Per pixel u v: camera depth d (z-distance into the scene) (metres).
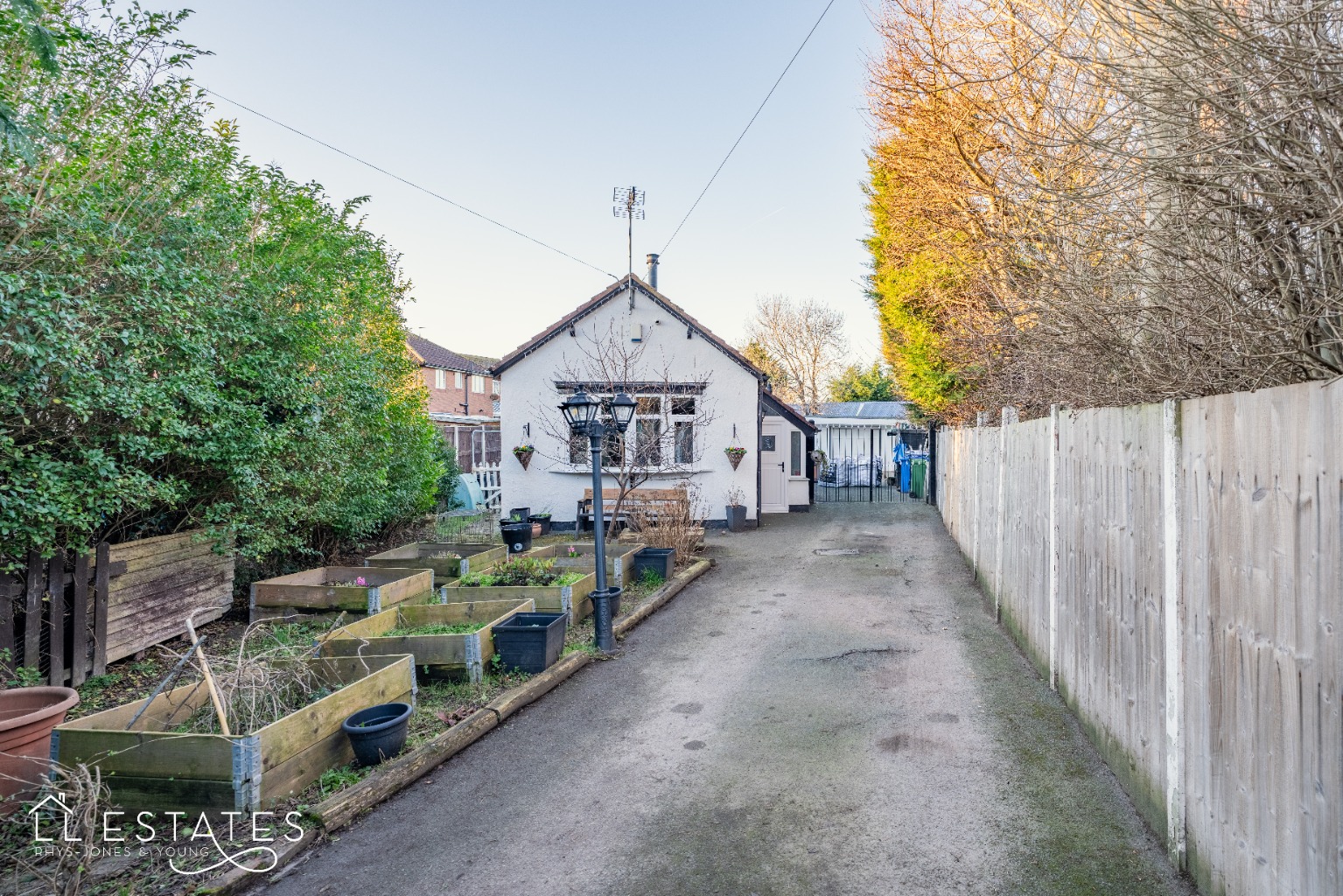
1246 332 2.71
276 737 3.57
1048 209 4.51
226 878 3.00
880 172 13.95
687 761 4.17
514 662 5.64
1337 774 1.83
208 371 5.94
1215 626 2.60
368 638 5.36
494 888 2.99
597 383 14.49
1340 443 1.79
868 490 24.59
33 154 3.80
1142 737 3.39
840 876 2.99
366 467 9.02
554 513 14.60
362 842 3.38
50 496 4.66
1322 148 2.32
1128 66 2.77
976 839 3.23
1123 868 2.96
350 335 8.89
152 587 6.08
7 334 4.14
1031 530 5.87
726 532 14.20
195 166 6.10
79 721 3.66
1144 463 3.35
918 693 5.15
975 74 6.88
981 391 9.98
